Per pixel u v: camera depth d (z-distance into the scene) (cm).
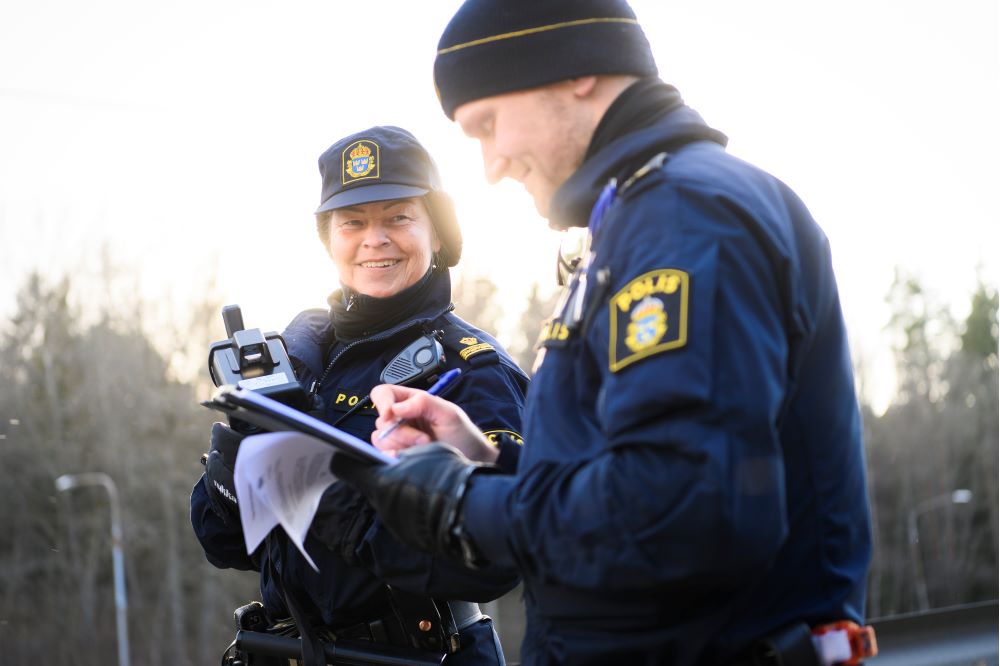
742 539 109
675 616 121
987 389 4162
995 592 3897
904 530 3875
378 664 200
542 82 134
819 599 127
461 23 139
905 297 4312
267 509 150
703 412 109
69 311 2755
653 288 115
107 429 2753
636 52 137
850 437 133
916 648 320
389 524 134
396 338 214
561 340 128
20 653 2627
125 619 2705
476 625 210
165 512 2788
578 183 133
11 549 2659
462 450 168
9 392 2689
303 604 209
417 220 221
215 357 201
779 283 120
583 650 126
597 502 112
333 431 140
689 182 121
